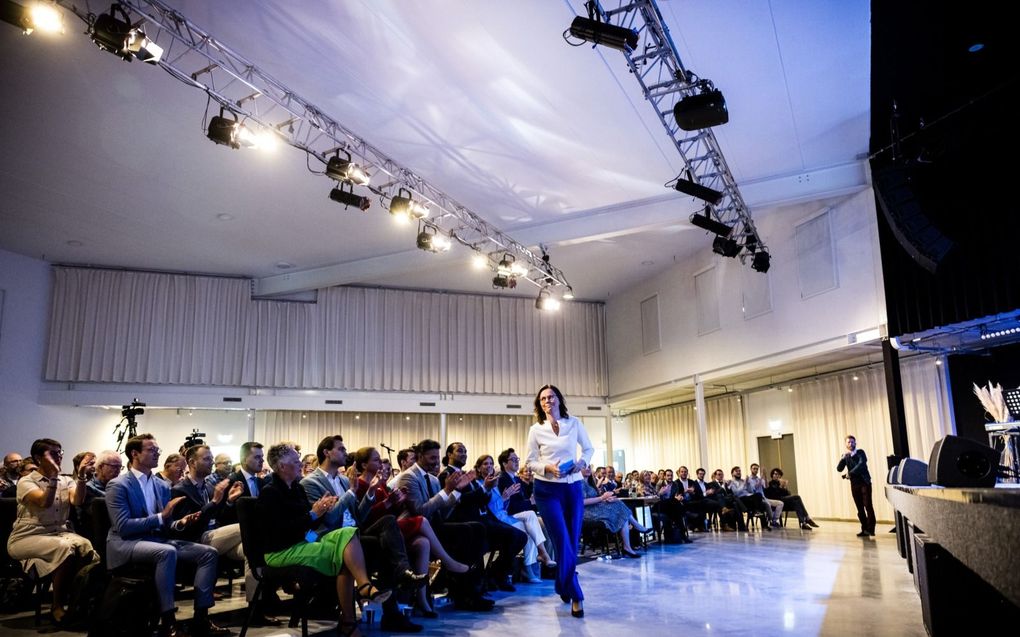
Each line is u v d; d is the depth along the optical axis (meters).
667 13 5.66
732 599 4.19
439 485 4.67
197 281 12.29
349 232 10.52
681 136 7.70
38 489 4.19
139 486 3.67
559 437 3.80
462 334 13.78
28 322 11.22
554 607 4.13
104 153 7.98
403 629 3.51
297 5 5.66
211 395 11.98
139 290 11.95
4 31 5.85
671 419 14.97
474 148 7.97
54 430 11.29
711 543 8.06
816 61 6.42
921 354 9.42
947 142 6.92
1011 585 0.70
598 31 5.13
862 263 8.59
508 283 10.54
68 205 9.36
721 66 6.42
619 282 13.60
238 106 6.40
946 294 7.42
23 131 7.47
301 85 6.77
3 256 11.04
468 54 6.24
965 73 6.68
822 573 5.24
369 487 4.18
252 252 11.32
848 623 3.39
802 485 11.48
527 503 5.93
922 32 6.02
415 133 7.62
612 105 7.05
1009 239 6.72
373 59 6.35
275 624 3.79
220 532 4.33
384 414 13.41
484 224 9.96
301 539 3.35
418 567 3.84
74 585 3.93
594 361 14.70
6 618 4.20
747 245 9.23
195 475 4.30
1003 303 6.77
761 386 12.49
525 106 7.09
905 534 5.25
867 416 10.30
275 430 12.72
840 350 9.09
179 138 7.69
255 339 12.47
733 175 8.68
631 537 8.05
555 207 9.66
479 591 4.20
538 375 14.17
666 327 12.75
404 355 13.30
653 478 10.60
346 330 13.01
